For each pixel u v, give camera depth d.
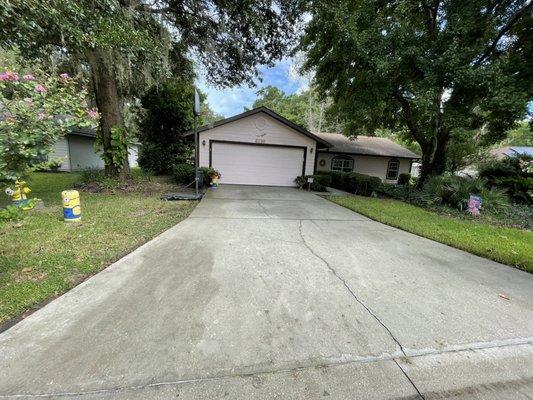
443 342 2.07
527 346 2.08
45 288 2.53
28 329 1.98
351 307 2.49
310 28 8.91
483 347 2.04
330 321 2.26
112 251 3.51
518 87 7.49
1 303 2.27
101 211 5.57
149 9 7.82
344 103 11.02
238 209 6.43
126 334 1.98
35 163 2.67
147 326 2.08
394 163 18.48
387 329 2.19
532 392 1.66
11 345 1.82
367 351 1.93
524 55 8.55
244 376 1.66
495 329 2.27
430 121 8.99
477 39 8.69
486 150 14.95
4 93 2.50
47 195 7.04
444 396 1.60
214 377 1.64
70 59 6.97
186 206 6.46
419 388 1.64
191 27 8.81
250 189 10.37
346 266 3.43
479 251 4.26
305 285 2.86
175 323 2.13
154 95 12.38
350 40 8.26
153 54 7.17
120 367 1.68
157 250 3.61
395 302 2.62
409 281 3.11
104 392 1.50
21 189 3.05
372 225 5.67
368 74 8.96
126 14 6.44
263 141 11.73
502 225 6.55
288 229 4.93
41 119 2.55
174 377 1.63
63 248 3.53
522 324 2.37
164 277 2.88
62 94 2.97
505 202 7.99
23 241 3.72
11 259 3.14
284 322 2.21
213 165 11.66
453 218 7.10
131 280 2.78
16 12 3.98
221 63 10.13
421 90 8.14
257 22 7.93
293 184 12.32
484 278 3.30
